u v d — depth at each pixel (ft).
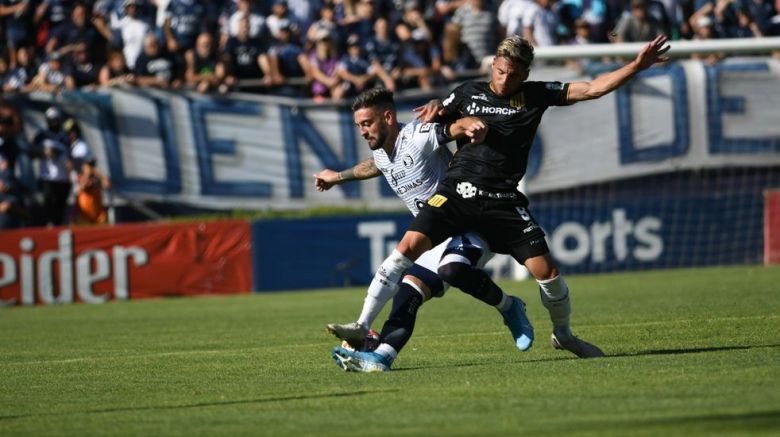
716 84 206.90
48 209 200.95
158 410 65.67
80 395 74.13
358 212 203.31
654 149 205.77
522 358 84.64
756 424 53.31
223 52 209.77
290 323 131.23
